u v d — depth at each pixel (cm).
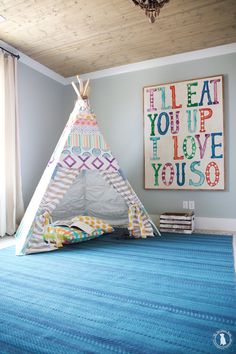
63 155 285
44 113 409
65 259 244
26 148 380
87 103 327
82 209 397
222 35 323
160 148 379
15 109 348
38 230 268
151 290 179
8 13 280
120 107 406
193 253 257
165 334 131
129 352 119
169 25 301
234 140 345
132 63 396
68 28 308
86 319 145
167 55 374
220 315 147
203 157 357
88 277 202
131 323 141
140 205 324
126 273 209
